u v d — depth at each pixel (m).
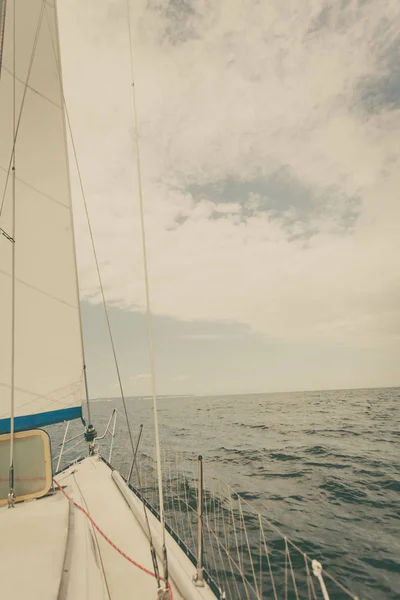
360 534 7.61
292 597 5.15
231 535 7.10
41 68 4.70
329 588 5.45
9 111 4.33
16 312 4.07
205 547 6.51
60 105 4.81
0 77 4.26
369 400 70.44
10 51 4.42
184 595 2.46
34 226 4.34
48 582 1.80
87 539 2.70
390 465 14.48
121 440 21.84
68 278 4.51
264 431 28.34
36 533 2.41
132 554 3.10
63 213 4.60
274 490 11.02
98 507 4.17
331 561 6.36
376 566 6.23
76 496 4.20
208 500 9.16
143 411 68.88
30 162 4.41
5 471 3.54
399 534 7.63
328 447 19.30
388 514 8.90
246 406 75.69
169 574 2.75
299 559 6.34
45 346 4.20
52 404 4.16
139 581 2.70
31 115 4.50
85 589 2.04
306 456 16.89
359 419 35.62
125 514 3.97
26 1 4.66
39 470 3.65
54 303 4.35
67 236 4.59
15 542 2.24
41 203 4.43
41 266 4.32
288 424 33.59
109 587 2.63
